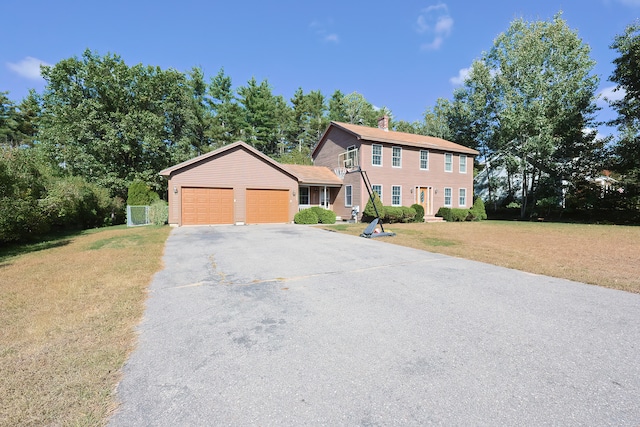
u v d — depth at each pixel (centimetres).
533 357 277
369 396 223
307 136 4066
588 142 2034
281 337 321
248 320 366
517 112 2083
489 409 208
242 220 1667
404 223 1786
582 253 783
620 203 1825
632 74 1655
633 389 229
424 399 219
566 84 1972
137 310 395
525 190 2275
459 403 214
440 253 795
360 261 696
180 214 1548
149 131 2366
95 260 699
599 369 257
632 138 1770
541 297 443
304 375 251
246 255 766
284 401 218
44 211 1228
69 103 2261
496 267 636
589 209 2003
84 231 1475
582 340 310
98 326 345
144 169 2425
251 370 259
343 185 2012
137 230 1363
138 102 2444
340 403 215
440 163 2148
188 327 346
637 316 371
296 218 1727
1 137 2969
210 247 885
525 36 2108
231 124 3319
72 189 1512
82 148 2175
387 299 438
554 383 237
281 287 499
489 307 404
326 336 323
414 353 286
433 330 336
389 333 329
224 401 219
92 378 246
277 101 4081
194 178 1572
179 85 2691
